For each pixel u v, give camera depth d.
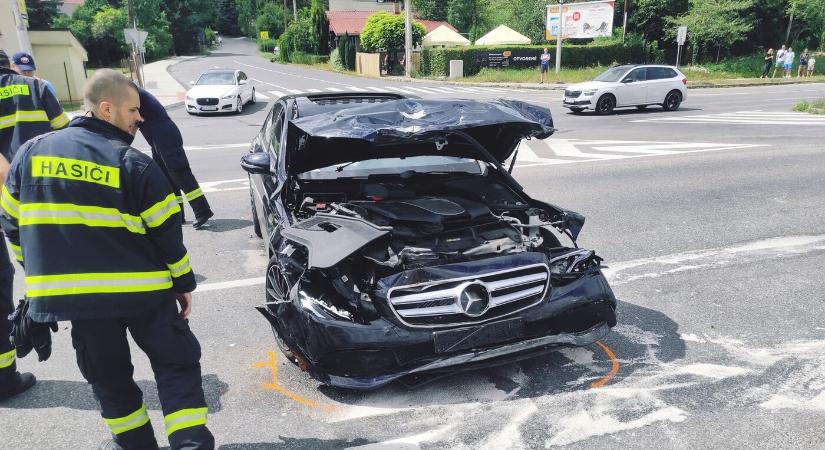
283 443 3.07
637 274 5.40
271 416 3.30
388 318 3.28
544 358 3.93
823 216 7.12
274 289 4.18
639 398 3.43
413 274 3.34
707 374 3.69
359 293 3.40
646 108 19.86
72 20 49.28
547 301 3.59
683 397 3.44
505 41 36.72
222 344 4.17
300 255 3.71
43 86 4.30
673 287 5.09
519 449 2.99
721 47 40.38
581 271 3.87
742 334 4.23
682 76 18.77
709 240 6.32
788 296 4.87
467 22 55.38
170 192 2.52
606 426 3.17
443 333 3.31
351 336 3.22
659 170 9.87
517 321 3.47
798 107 18.20
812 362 3.81
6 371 3.45
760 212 7.34
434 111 3.95
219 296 5.04
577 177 9.45
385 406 3.39
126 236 2.43
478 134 4.40
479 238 3.74
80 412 3.38
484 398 3.46
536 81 29.72
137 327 2.53
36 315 2.37
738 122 15.67
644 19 40.25
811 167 9.82
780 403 3.35
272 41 73.06
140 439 2.76
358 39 48.94
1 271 3.33
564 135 14.03
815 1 40.75
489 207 4.16
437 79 32.88
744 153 11.19
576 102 17.91
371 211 3.80
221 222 7.25
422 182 4.48
